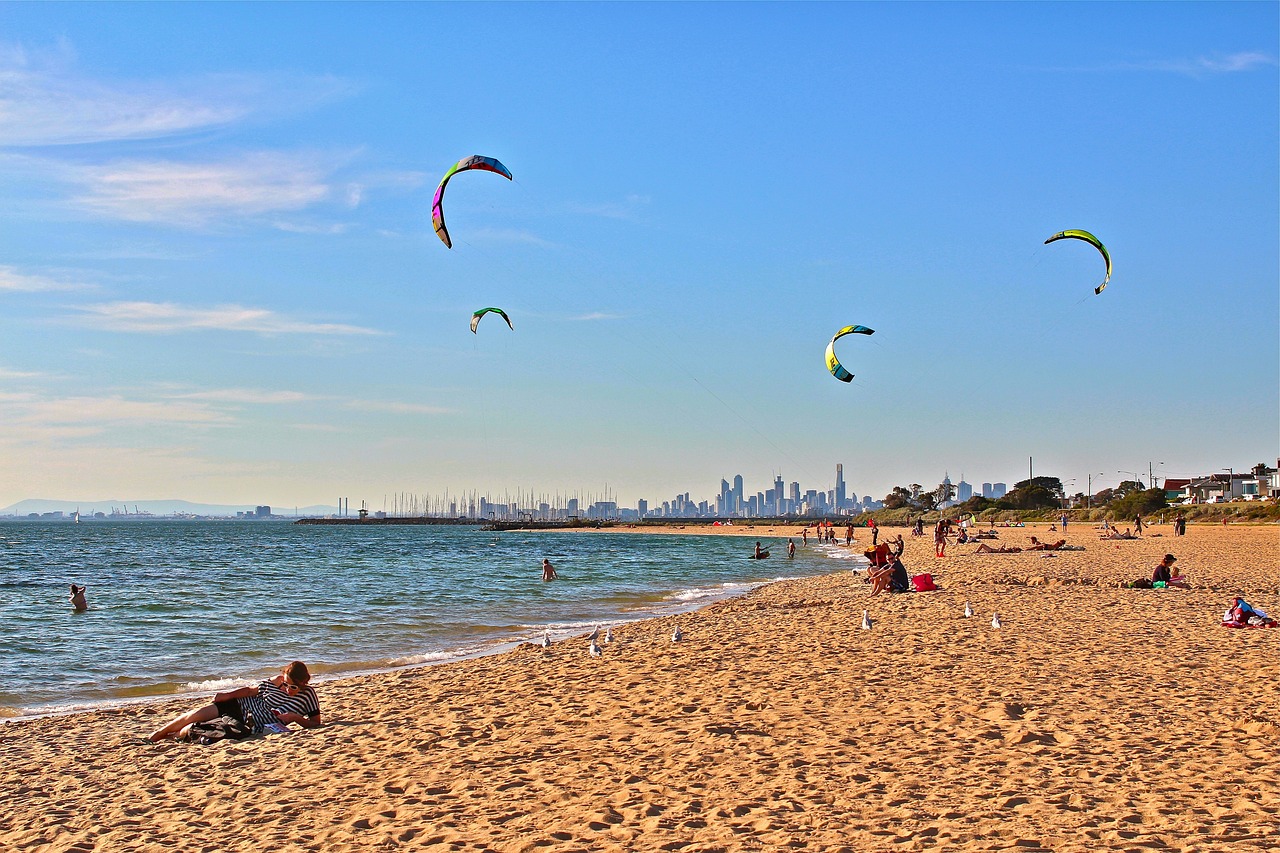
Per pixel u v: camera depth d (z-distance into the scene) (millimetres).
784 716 10156
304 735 10500
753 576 44500
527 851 6449
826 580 35125
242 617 26094
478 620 24938
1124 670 12336
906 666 12875
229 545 98438
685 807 7219
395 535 150750
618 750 9086
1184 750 8391
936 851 6098
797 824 6734
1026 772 7805
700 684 12164
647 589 36125
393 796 7953
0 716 13477
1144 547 48938
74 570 51844
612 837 6629
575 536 142625
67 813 7926
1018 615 18516
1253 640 14875
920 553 51375
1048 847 6078
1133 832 6297
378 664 17734
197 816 7707
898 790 7430
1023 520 130750
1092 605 20188
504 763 8820
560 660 15211
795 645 15320
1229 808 6773
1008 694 10789
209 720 10625
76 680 16484
